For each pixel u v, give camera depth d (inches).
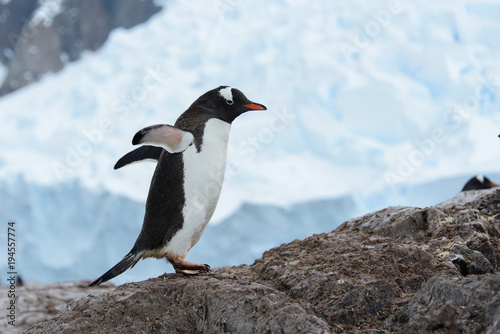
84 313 142.1
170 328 136.0
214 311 136.8
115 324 137.1
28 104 2178.9
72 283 330.0
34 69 2369.6
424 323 118.2
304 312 124.5
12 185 1686.8
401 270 148.9
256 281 156.9
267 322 125.6
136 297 143.6
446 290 125.0
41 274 1573.6
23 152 1900.8
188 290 145.4
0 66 2554.1
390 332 125.1
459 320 116.0
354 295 136.6
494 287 120.7
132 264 156.1
